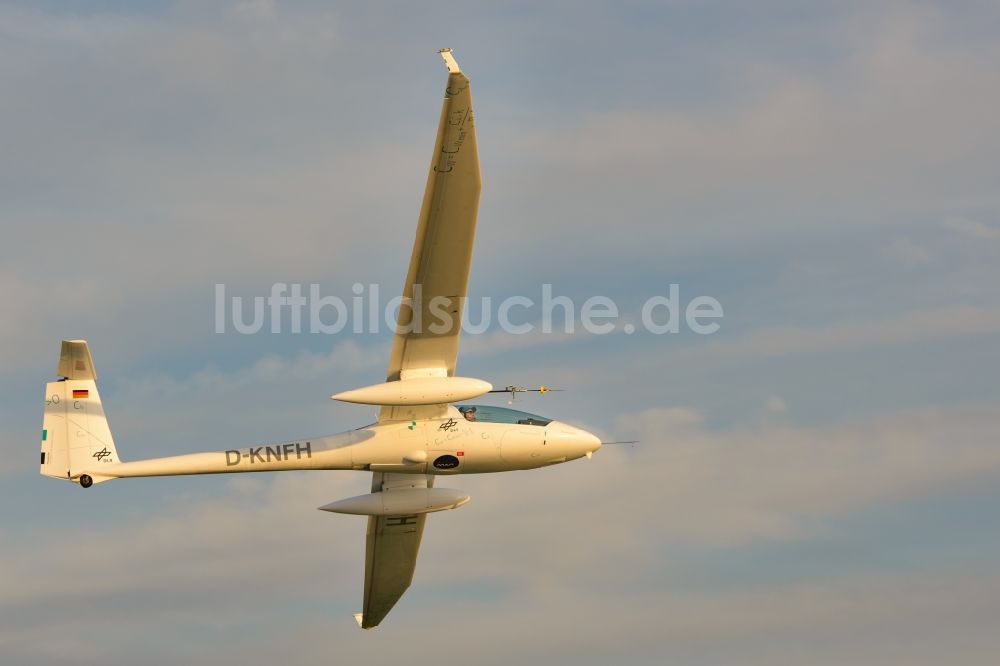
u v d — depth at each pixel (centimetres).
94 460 5891
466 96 4819
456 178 5044
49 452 5888
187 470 5769
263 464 5794
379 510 6212
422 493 6272
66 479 5866
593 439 6106
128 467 5775
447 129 4900
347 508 6197
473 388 5625
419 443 5906
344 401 5538
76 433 5906
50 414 5912
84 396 5944
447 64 4753
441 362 5678
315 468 5875
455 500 6278
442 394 5588
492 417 6041
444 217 5144
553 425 6091
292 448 5831
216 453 5791
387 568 6812
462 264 5309
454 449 5934
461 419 5981
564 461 6100
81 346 5941
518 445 5981
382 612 7138
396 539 6650
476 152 4991
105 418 5956
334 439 5875
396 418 5912
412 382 5597
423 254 5250
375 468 5928
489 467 6019
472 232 5222
